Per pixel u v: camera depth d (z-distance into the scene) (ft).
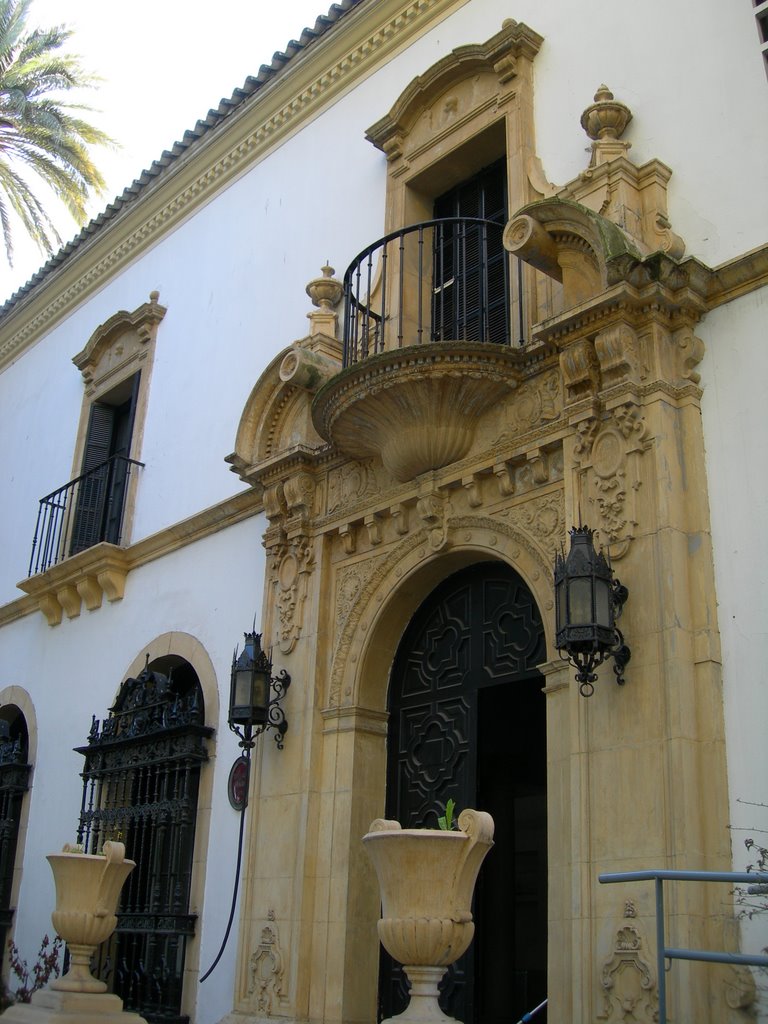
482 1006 31.22
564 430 24.09
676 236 23.61
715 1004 18.40
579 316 23.35
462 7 33.09
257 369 37.11
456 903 19.11
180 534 37.60
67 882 28.37
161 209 45.37
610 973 19.60
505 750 33.68
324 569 30.01
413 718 28.22
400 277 30.60
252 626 32.91
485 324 27.20
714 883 19.12
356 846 27.04
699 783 19.90
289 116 39.19
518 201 28.12
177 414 40.73
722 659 20.61
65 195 56.34
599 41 27.99
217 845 31.45
